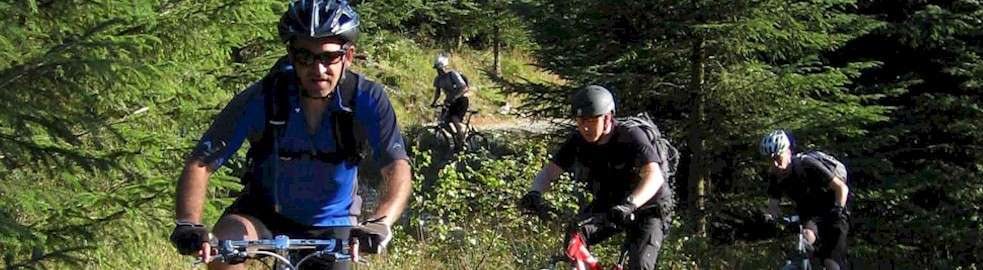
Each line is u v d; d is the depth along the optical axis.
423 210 9.95
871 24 11.66
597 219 6.79
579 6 11.11
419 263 9.18
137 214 6.63
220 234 3.72
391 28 27.17
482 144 17.95
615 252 9.95
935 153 12.84
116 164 6.37
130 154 6.68
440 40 31.33
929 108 12.52
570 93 11.72
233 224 3.77
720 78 11.20
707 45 11.09
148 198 6.72
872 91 12.37
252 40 7.92
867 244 12.59
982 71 12.02
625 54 11.03
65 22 6.44
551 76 13.48
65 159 6.26
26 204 6.06
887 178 12.33
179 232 3.57
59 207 6.29
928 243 12.74
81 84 6.10
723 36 10.91
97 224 6.66
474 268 9.23
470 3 28.80
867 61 12.20
